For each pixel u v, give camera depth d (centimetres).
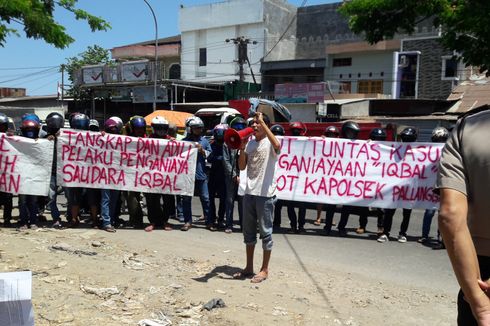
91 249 661
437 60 2573
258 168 550
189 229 865
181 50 4231
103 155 822
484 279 218
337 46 3312
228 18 3956
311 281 575
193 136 888
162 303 471
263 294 516
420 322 465
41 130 956
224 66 4031
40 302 448
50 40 1038
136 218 863
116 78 3369
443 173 214
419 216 1123
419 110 2270
